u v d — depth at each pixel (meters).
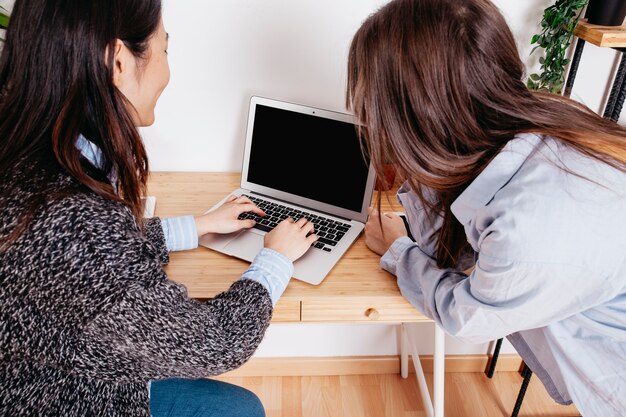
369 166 1.23
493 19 0.74
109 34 0.70
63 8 0.68
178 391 1.11
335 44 1.34
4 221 0.66
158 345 0.71
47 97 0.71
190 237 1.16
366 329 1.79
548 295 0.73
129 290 0.67
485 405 1.76
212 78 1.38
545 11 1.26
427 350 1.85
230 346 0.79
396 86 0.76
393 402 1.77
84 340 0.68
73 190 0.68
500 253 0.72
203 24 1.31
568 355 0.88
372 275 1.13
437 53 0.72
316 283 1.09
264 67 1.37
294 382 1.84
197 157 1.50
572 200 0.70
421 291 1.04
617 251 0.70
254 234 1.23
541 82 1.33
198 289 1.07
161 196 1.38
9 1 1.20
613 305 0.79
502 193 0.75
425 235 1.05
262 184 1.38
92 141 0.74
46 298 0.66
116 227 0.68
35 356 0.69
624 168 0.73
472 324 0.86
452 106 0.74
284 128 1.31
